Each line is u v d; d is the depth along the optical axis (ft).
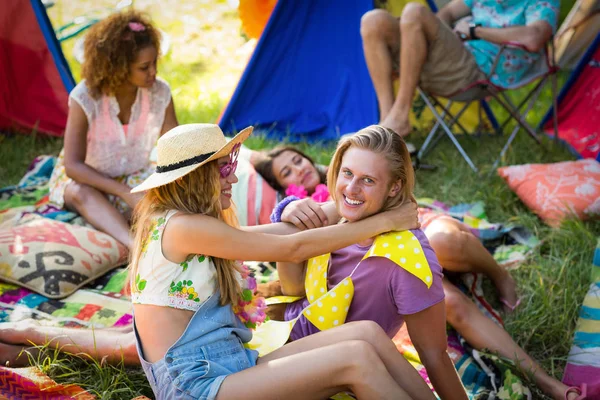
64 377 8.46
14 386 7.76
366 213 7.33
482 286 10.98
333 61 16.90
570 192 12.67
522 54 15.10
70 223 12.15
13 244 10.69
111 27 11.45
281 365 6.63
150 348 6.98
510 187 13.66
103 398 7.97
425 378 8.84
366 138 7.20
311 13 16.39
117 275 11.04
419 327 7.25
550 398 8.64
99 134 12.28
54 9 22.48
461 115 17.90
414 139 17.44
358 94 16.85
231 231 6.96
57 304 10.14
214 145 7.11
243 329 7.38
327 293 7.39
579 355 9.21
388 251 7.08
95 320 9.79
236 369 6.89
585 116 16.51
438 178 15.10
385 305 7.33
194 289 6.98
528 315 10.12
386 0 16.63
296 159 12.21
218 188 7.11
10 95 16.76
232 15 24.61
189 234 6.87
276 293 9.07
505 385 8.54
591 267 10.99
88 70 11.73
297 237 7.11
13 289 10.36
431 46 14.76
